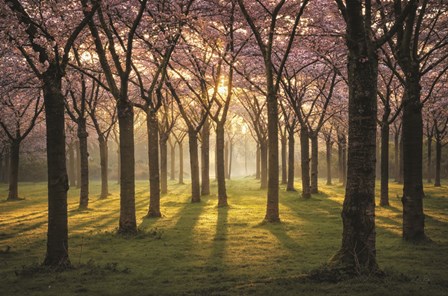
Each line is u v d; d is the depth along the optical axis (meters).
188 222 22.39
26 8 14.97
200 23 21.81
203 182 39.84
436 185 45.16
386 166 27.80
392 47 18.06
